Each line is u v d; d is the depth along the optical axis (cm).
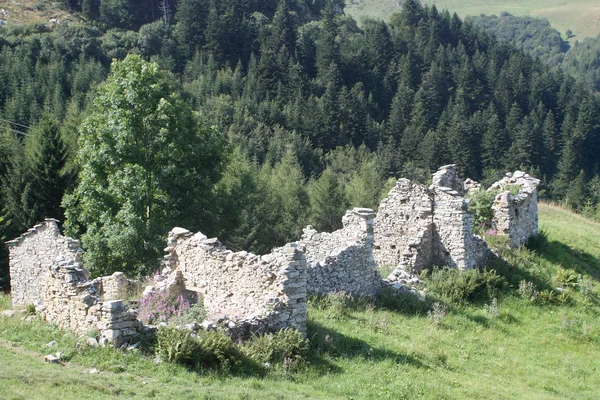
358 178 7269
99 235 3328
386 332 2239
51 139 4678
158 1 14812
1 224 4103
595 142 9562
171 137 3503
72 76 10031
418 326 2405
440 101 10481
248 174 4788
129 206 3231
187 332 1689
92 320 1709
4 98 8794
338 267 2467
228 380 1616
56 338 1722
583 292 3052
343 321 2214
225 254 2028
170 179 3434
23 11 13525
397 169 8606
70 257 2502
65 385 1440
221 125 8888
